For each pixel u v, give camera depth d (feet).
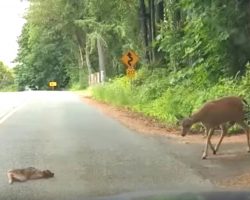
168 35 83.56
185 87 72.02
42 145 42.37
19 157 36.52
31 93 160.76
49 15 190.70
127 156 36.78
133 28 118.93
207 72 66.39
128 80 104.37
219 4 61.31
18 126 57.47
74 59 236.02
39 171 29.89
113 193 25.62
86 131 52.03
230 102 36.78
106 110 80.53
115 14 126.21
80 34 197.67
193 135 48.11
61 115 71.36
